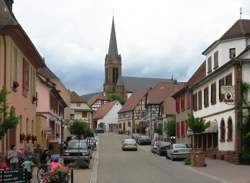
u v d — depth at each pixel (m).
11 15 29.22
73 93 142.00
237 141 40.78
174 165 40.59
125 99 163.00
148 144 82.62
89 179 28.80
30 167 22.67
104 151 65.50
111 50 170.12
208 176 30.52
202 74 56.78
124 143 67.75
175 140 69.12
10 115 21.20
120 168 37.66
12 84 28.91
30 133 37.34
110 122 144.12
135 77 168.62
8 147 28.73
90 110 141.25
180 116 65.44
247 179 28.36
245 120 40.69
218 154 46.00
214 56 47.72
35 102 40.41
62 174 20.06
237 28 45.69
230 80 42.09
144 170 35.56
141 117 123.19
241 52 43.06
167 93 105.75
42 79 51.22
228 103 40.94
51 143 46.78
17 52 30.80
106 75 169.62
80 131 78.62
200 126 47.31
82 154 38.09
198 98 54.47
